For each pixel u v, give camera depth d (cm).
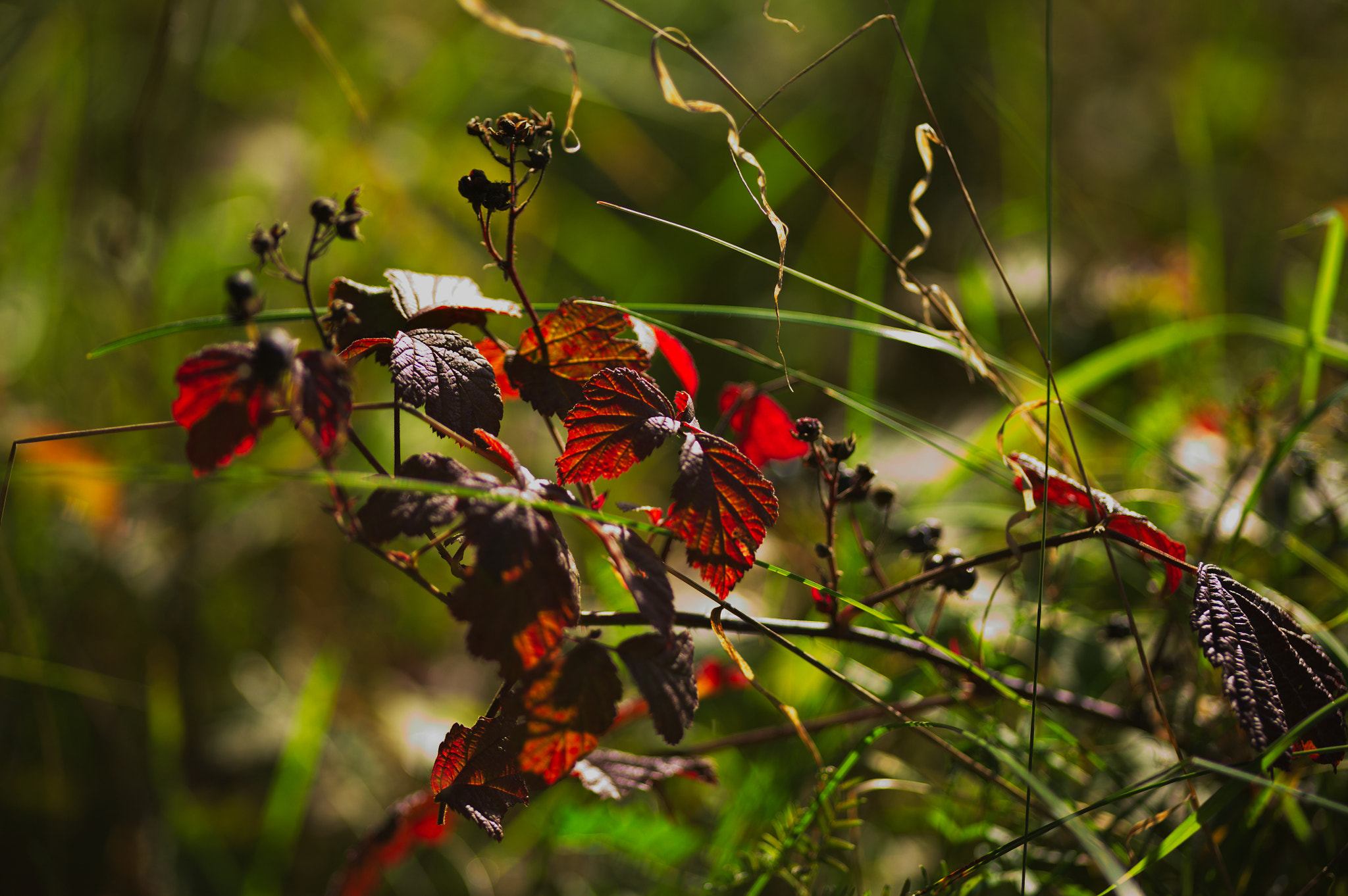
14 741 121
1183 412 132
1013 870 99
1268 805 100
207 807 123
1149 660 106
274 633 142
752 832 106
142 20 174
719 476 90
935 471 140
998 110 185
